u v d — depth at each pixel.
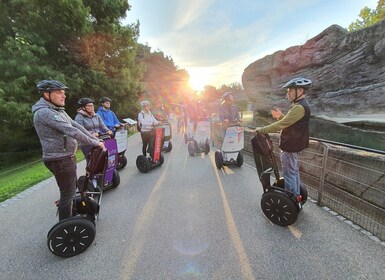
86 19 11.46
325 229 2.61
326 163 3.16
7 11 9.86
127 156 7.09
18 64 9.01
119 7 13.97
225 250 2.34
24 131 11.61
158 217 3.11
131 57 15.45
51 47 11.45
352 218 2.78
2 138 11.41
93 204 2.66
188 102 9.07
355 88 6.31
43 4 10.05
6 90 8.70
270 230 2.66
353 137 6.05
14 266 2.24
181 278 2.00
